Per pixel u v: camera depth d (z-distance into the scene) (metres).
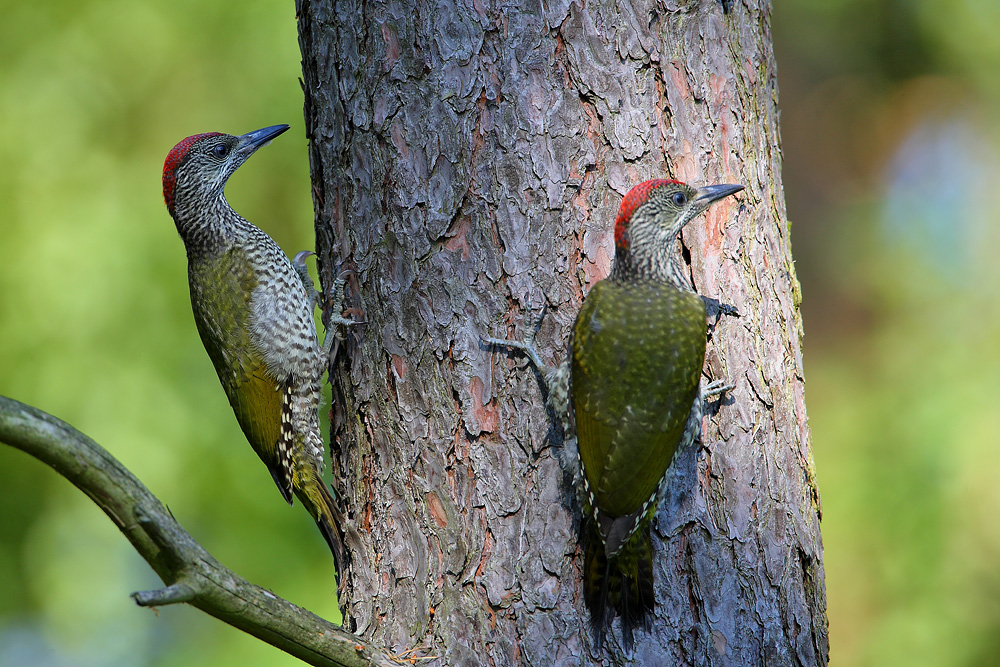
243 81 18.08
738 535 8.04
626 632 7.79
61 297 16.59
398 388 8.25
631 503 7.81
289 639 7.15
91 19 17.94
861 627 17.97
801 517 8.38
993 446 18.25
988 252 22.45
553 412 8.00
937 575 17.61
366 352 8.41
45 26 18.00
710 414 8.20
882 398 20.33
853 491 18.80
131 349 16.69
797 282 9.03
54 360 16.47
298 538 16.58
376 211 8.31
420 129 8.14
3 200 17.30
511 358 8.03
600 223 8.09
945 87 25.16
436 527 8.08
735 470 8.13
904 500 18.28
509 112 8.02
